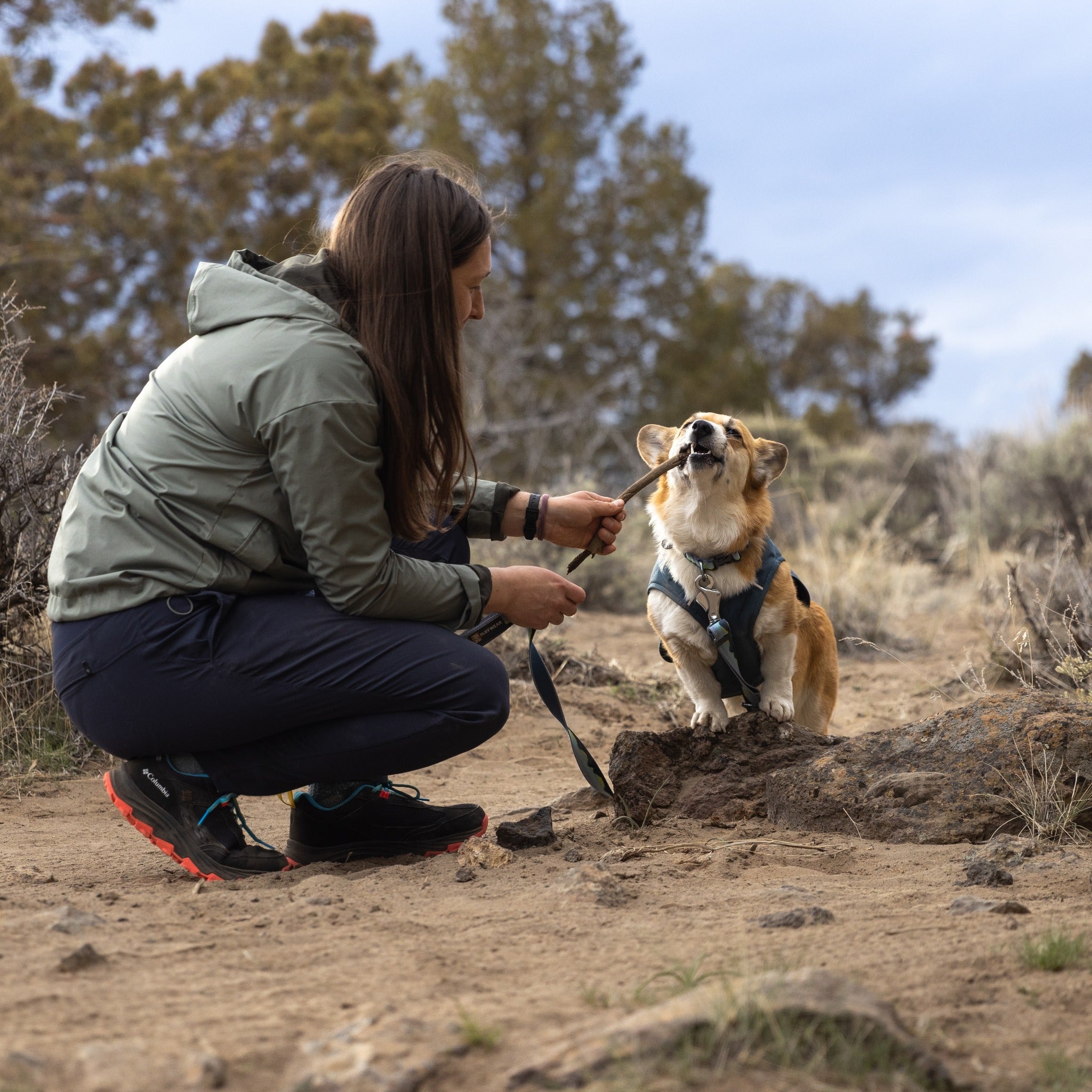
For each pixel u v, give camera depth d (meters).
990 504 12.59
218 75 19.62
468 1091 1.63
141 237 17.88
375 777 3.19
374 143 19.78
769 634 4.19
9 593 4.84
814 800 3.52
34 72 18.78
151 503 2.84
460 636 3.11
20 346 5.66
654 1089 1.59
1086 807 3.26
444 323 2.96
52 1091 1.59
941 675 7.34
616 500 3.76
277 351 2.79
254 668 2.86
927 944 2.24
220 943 2.30
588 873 2.77
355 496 2.82
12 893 2.79
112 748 3.00
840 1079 1.64
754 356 27.80
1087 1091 1.65
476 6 25.34
